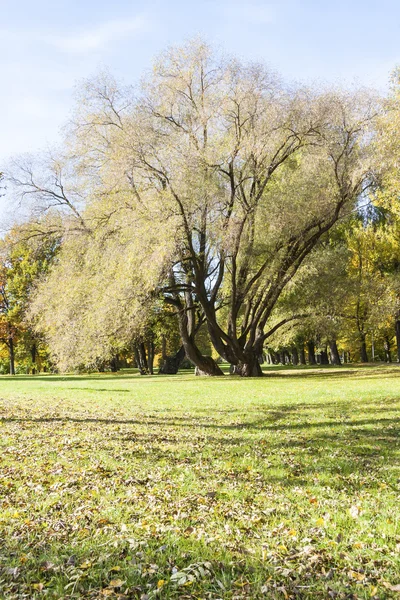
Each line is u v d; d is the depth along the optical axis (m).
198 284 30.81
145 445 9.53
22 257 46.94
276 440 9.94
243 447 9.34
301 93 26.86
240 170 29.08
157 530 5.23
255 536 5.10
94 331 27.11
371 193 29.12
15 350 56.22
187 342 36.84
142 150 25.61
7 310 48.78
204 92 27.28
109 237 27.67
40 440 10.03
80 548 4.78
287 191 28.16
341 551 4.71
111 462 8.18
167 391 22.16
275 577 4.21
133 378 37.06
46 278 30.95
